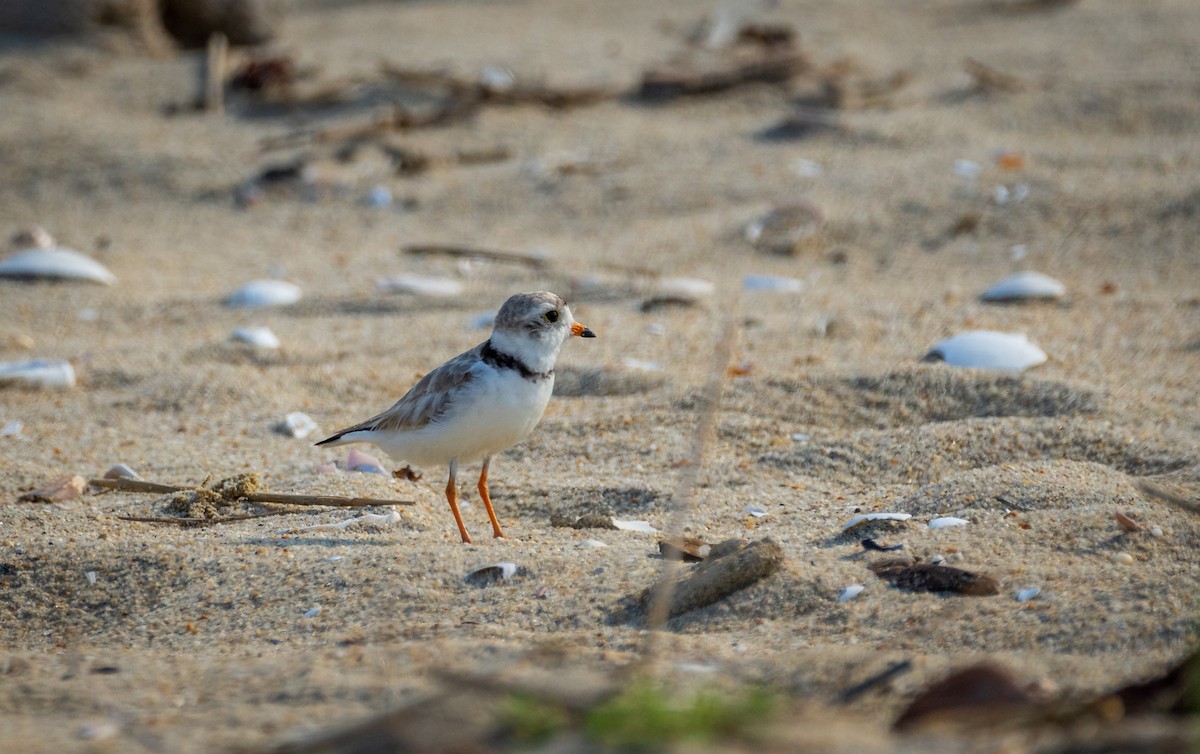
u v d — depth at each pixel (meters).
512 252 15.14
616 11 26.52
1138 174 15.83
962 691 4.73
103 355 12.26
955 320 12.38
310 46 23.77
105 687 5.58
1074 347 11.48
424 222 16.39
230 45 24.17
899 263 14.39
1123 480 8.24
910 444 9.37
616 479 9.16
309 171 17.72
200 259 15.50
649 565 7.16
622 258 14.80
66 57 22.38
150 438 10.25
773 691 5.18
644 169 17.42
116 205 17.31
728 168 17.22
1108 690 4.82
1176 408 9.84
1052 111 18.38
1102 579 6.40
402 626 6.53
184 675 5.73
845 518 8.13
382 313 13.52
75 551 7.56
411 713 4.59
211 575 7.29
